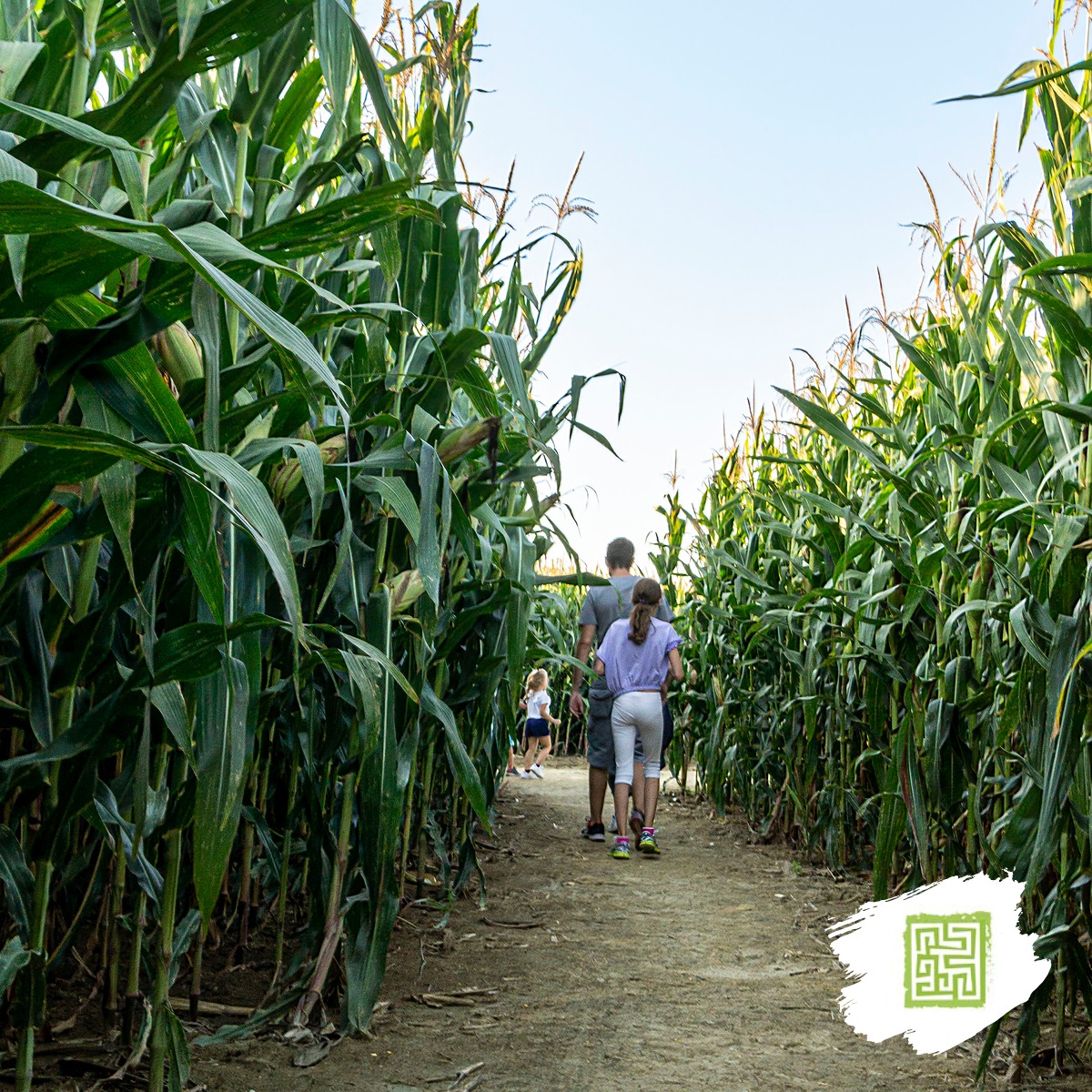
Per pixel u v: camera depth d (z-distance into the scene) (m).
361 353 2.43
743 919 3.76
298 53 1.79
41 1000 1.48
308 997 2.34
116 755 2.18
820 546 4.73
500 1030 2.47
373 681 1.89
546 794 7.93
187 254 0.94
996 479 2.63
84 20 1.35
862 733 4.61
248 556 1.67
